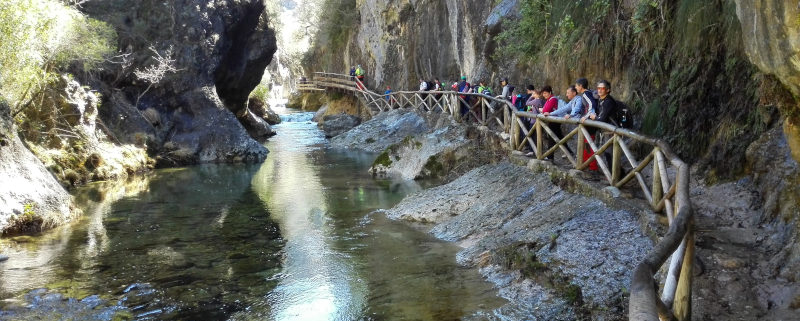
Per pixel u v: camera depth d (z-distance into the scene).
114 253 7.39
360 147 19.12
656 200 5.61
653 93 8.37
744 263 4.54
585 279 5.07
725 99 6.81
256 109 29.06
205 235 8.25
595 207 6.38
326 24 37.34
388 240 7.57
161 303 5.63
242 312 5.36
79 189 12.31
